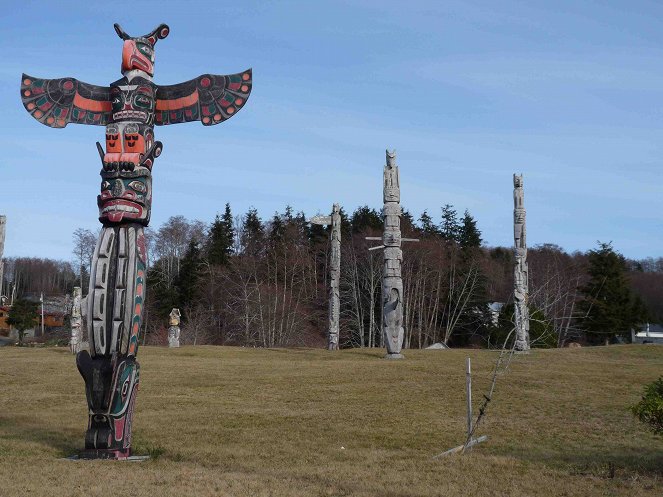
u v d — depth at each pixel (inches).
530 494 466.6
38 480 490.3
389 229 1435.8
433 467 551.2
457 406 857.5
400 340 1408.7
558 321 2485.2
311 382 1061.1
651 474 524.7
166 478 501.4
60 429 737.0
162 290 2923.2
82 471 519.5
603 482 498.3
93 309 578.2
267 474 527.8
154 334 2701.8
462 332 2736.2
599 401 876.0
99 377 574.2
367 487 485.7
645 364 1304.1
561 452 611.2
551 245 3312.0
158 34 644.1
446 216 3201.3
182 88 632.4
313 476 521.3
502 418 779.4
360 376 1112.2
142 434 699.4
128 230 593.0
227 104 628.4
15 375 1168.2
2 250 1122.7
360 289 2659.9
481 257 2893.7
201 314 2758.4
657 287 3447.3
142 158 604.4
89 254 3390.7
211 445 645.9
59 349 1710.1
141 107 612.7
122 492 457.1
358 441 667.4
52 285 4581.7
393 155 1449.3
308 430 720.3
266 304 2588.6
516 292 1600.6
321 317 2765.7
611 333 2459.4
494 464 560.1
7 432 720.3
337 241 1790.1
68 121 636.1
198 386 1040.2
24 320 2780.5
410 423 755.4
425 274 2600.9
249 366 1270.9
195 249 3026.6
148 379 1107.3
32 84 642.2
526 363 1306.6
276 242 3031.5
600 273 2539.4
